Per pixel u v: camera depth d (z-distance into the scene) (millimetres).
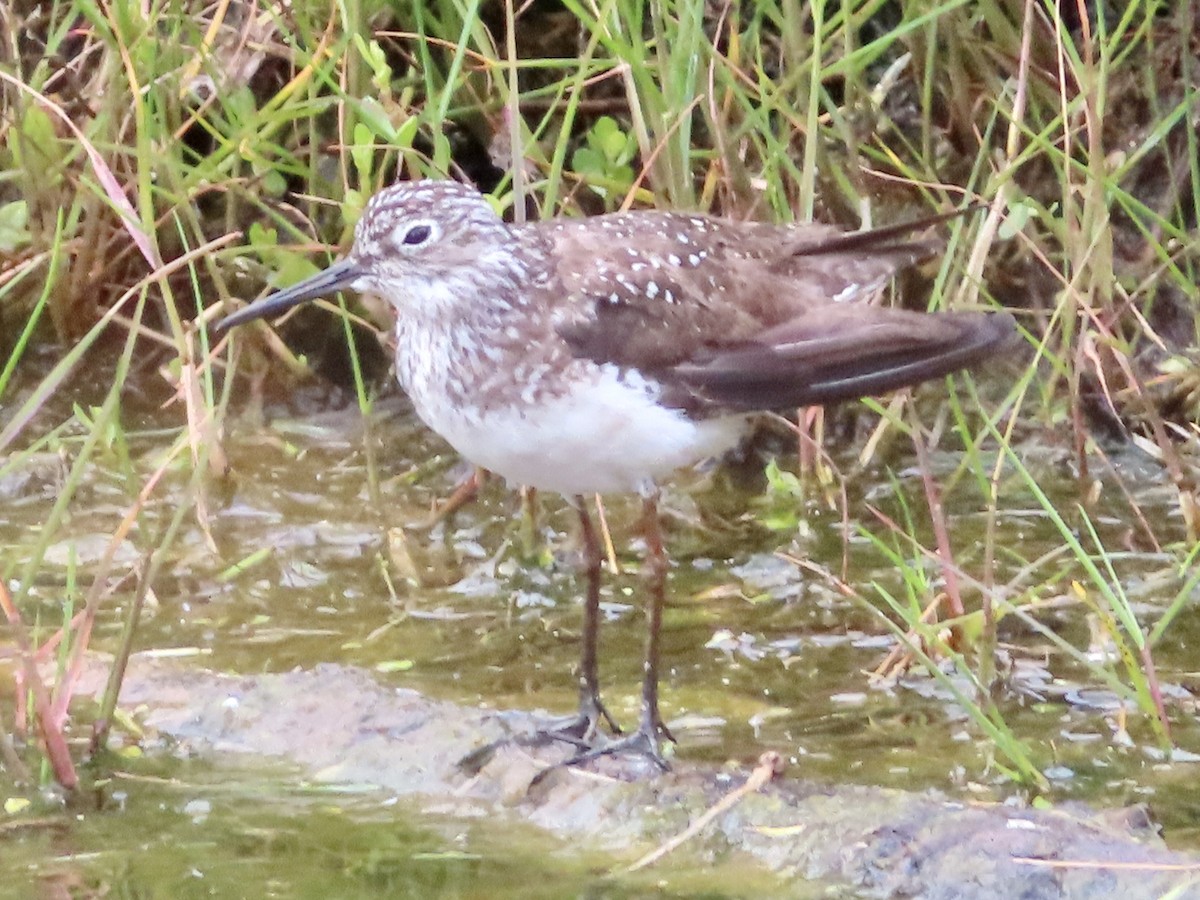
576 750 8953
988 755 9078
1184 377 12266
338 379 13414
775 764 8555
